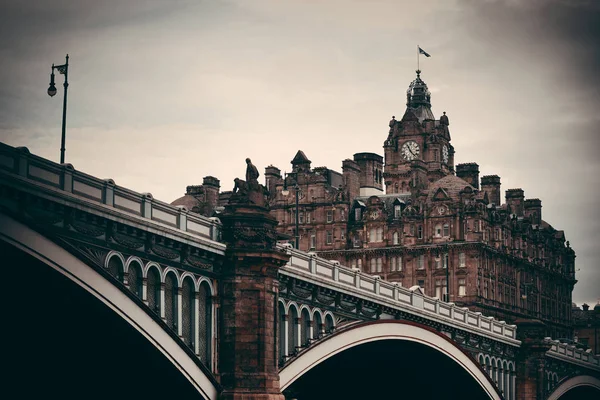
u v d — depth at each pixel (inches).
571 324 7839.6
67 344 2329.0
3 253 1987.0
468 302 6294.3
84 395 2496.3
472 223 6333.7
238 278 2551.7
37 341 2317.9
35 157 1999.3
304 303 2903.5
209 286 2518.5
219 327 2544.3
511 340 4525.1
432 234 6422.2
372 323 3221.0
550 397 4886.8
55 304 2172.7
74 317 2218.3
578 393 5625.0
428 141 7047.2
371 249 6565.0
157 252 2317.9
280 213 6820.9
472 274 6309.1
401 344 3489.2
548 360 4901.6
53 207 2037.4
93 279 2118.6
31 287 2117.4
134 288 2260.1
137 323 2228.1
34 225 1982.0
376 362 3686.0
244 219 2571.4
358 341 3147.1
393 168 7071.9
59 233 2053.4
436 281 6407.5
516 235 6909.5
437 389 4033.0
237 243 2556.6
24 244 1973.4
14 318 2241.6
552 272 7470.5
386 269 6540.4
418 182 6776.6
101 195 2164.1
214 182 6884.8
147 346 2284.7
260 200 2623.0
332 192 6825.8
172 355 2333.9
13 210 1959.9
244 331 2541.8
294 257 2869.1
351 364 3570.4
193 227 2466.8
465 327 4005.9
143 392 2490.2
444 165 7130.9
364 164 7042.3
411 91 7377.0
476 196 6550.2
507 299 6742.1
